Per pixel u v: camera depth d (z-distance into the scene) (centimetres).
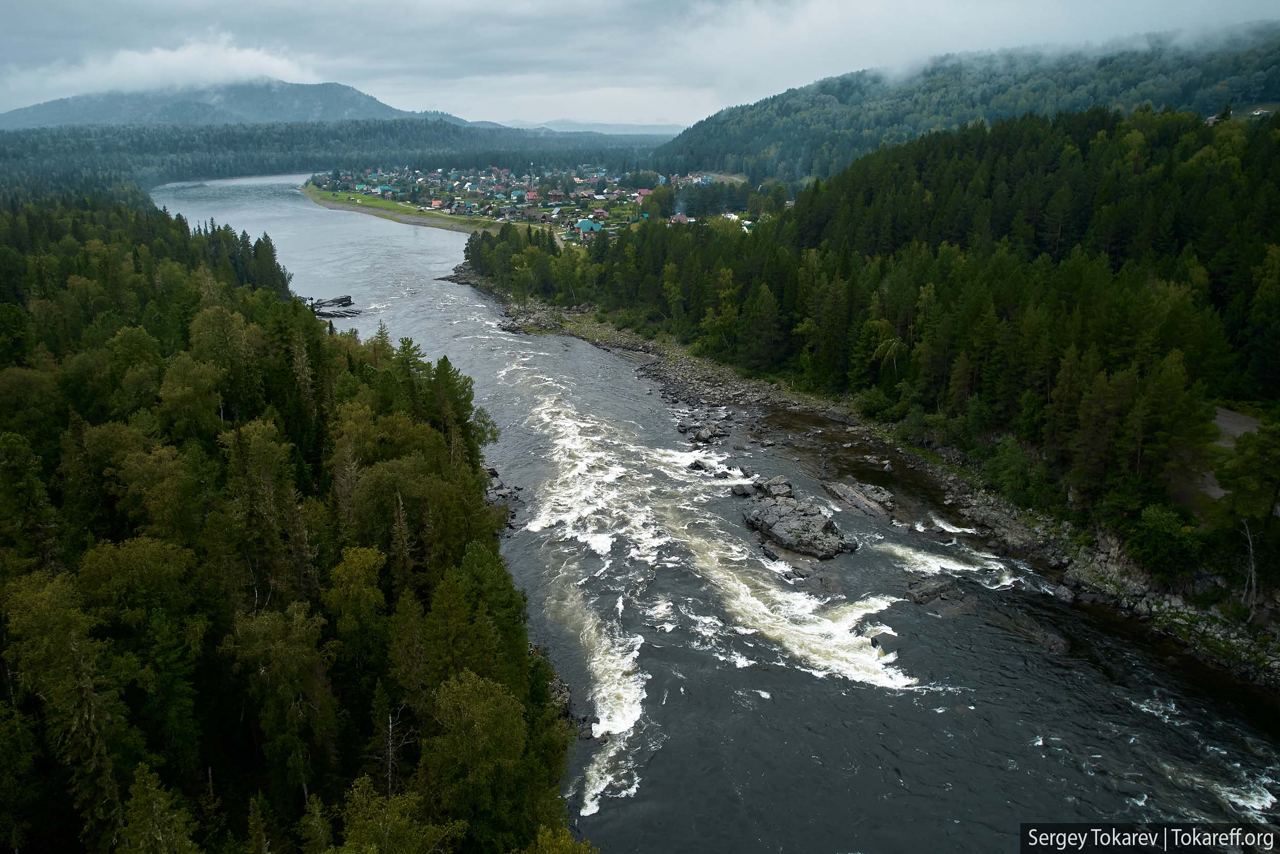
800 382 12681
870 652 6334
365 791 3575
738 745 5391
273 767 4206
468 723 3906
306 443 7819
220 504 5462
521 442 10556
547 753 4747
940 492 9138
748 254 15300
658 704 5778
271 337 8825
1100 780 5084
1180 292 9469
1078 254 11069
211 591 4644
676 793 5012
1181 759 5241
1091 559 7494
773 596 7106
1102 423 7644
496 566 5359
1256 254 9994
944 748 5359
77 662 3503
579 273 18612
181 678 4138
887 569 7519
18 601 3678
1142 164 14562
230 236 19162
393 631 4659
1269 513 6375
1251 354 9412
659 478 9494
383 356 10225
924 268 12319
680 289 15825
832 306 12112
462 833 3669
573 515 8506
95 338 9244
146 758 3812
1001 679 6012
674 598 7031
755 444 10650
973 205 14262
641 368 14288
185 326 10075
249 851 3644
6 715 3647
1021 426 9038
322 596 4969
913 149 18162
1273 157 12962
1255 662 6094
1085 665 6162
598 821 4800
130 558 4316
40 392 6881
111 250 14812
